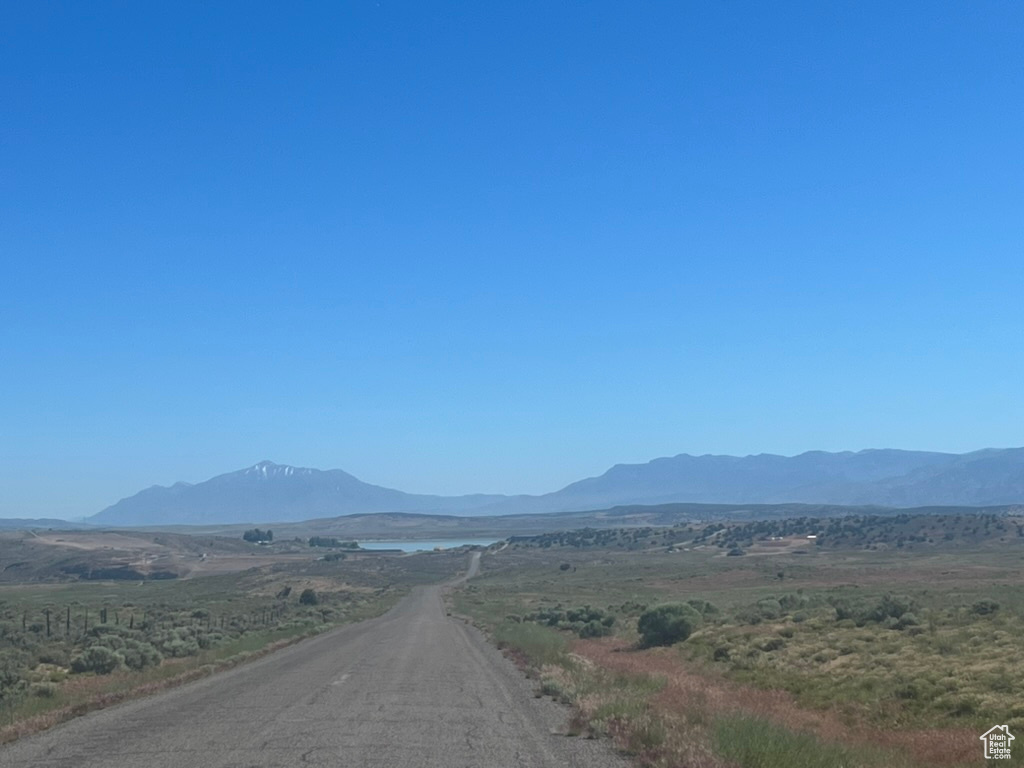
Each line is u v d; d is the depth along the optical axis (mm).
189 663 31844
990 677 21719
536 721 18078
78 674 30422
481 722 17922
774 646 34938
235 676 28109
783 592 78500
